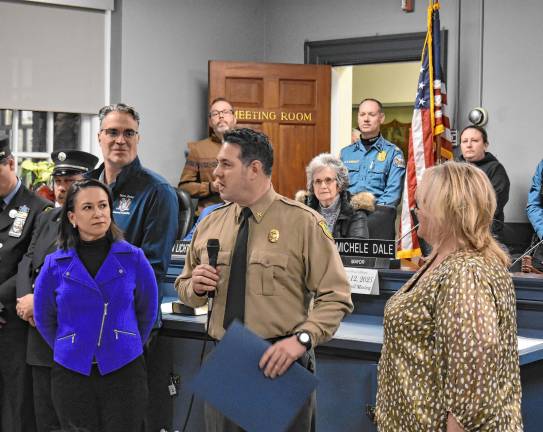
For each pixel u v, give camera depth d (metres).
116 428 2.93
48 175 5.62
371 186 5.89
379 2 6.79
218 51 7.02
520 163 6.18
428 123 6.04
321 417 3.05
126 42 6.47
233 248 2.57
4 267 3.35
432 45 6.12
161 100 6.67
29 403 3.34
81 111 6.36
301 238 2.51
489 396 1.80
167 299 3.92
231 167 2.52
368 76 8.71
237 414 2.36
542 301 3.10
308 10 7.11
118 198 3.19
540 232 5.53
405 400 1.93
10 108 6.11
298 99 6.86
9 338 3.30
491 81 6.28
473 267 1.87
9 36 6.09
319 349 3.07
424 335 1.93
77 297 2.92
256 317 2.50
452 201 1.94
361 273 3.39
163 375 3.43
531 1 6.15
